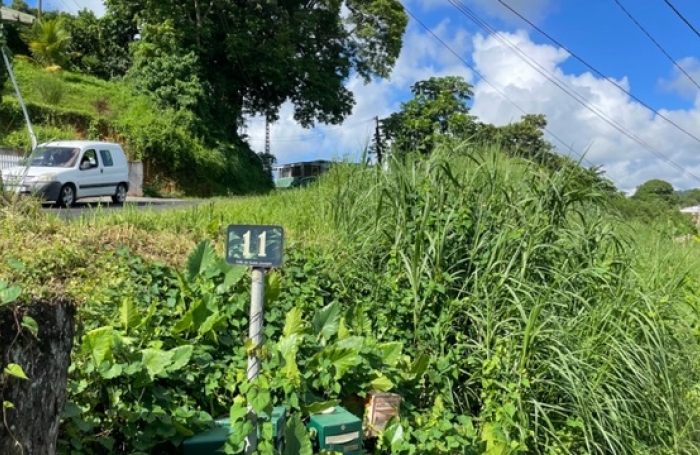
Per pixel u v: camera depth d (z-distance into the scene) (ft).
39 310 8.07
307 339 13.96
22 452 7.81
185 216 25.66
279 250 11.11
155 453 11.02
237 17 109.40
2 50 60.34
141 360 11.24
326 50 121.39
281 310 16.29
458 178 20.68
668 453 16.63
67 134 80.07
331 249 21.29
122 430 10.48
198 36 105.81
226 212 28.76
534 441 14.83
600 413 15.42
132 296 14.97
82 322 12.38
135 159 90.53
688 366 19.30
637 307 18.56
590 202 20.99
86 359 11.03
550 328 16.79
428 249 18.33
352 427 11.91
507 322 16.81
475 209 19.57
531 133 24.99
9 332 7.66
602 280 18.53
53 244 18.11
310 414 12.19
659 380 17.42
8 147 56.03
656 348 17.48
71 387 10.27
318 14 115.03
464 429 13.41
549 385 15.94
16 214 20.27
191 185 96.58
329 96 116.57
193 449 10.69
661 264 24.79
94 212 24.04
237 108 115.24
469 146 22.35
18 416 7.73
